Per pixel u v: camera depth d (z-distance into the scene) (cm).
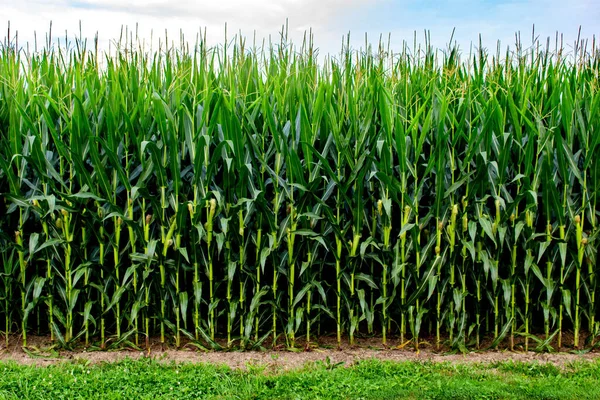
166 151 488
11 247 502
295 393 407
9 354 489
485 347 518
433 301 522
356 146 489
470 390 409
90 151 458
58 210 486
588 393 406
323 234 496
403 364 466
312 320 508
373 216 501
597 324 511
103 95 500
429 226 510
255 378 430
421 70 578
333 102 511
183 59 552
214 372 441
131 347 503
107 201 468
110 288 521
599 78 538
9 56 532
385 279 501
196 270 489
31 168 510
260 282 504
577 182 516
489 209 509
